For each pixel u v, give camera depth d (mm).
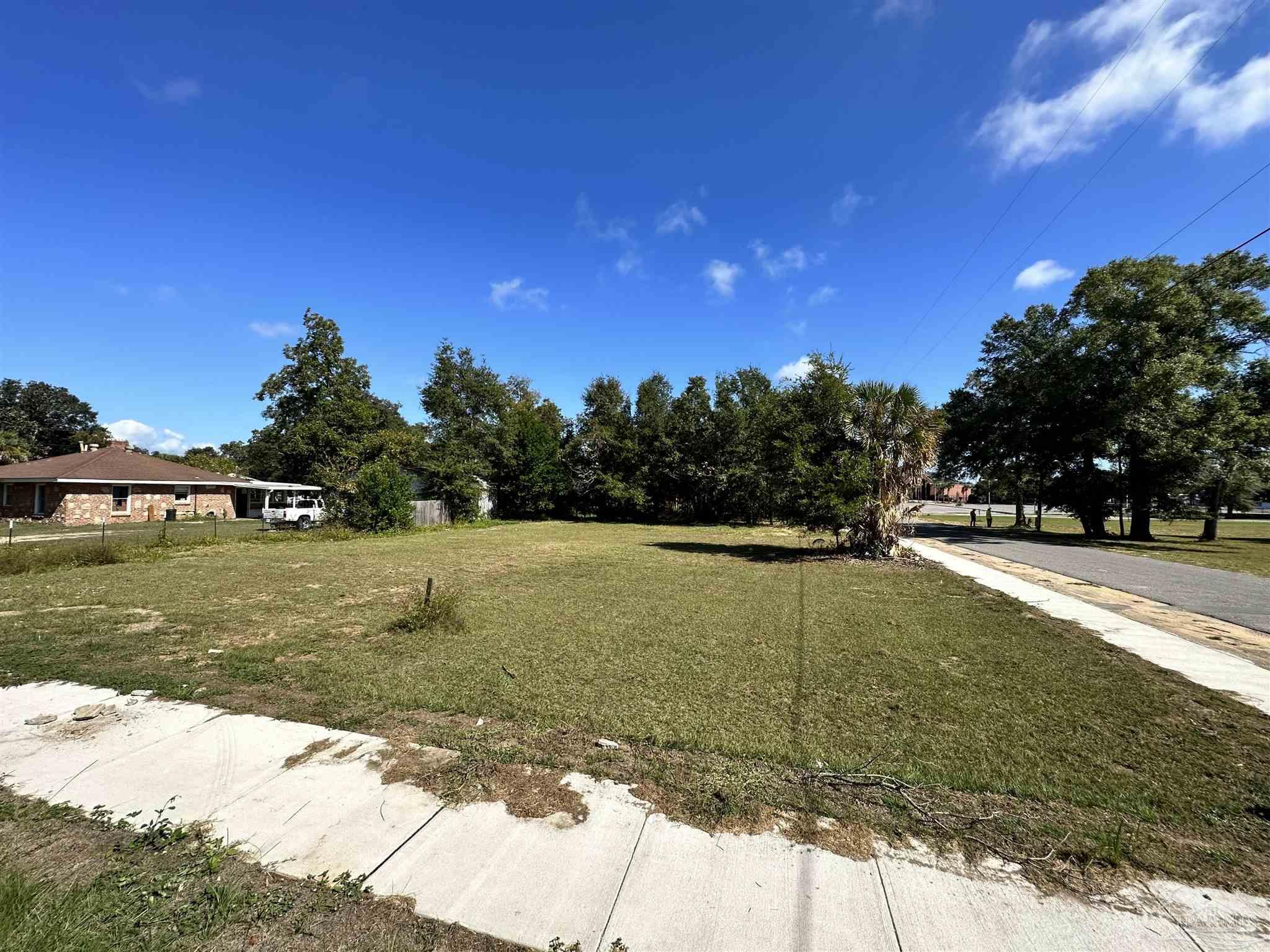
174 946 2059
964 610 8258
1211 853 2670
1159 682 5145
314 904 2279
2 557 11438
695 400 32969
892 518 13859
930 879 2463
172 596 8797
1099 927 2193
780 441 14156
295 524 27219
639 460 32969
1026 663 5707
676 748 3693
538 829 2789
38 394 57719
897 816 2943
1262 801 3141
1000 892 2381
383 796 3082
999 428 27641
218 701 4418
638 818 2895
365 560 13594
